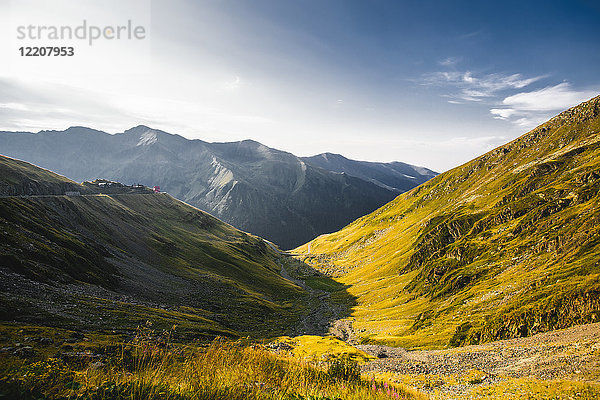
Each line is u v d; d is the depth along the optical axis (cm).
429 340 9612
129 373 1102
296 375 1736
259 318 13312
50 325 4662
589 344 5250
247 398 1077
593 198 13675
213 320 10512
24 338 2767
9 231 8494
